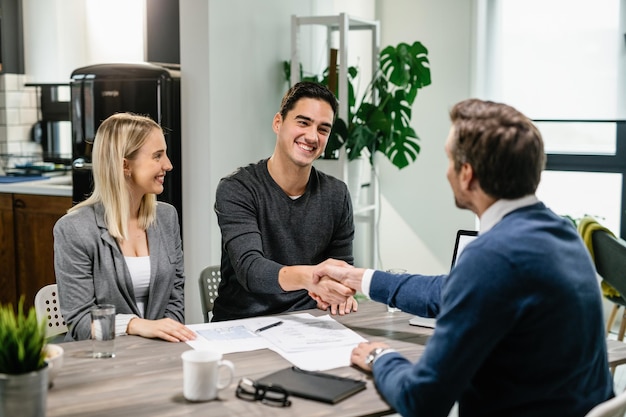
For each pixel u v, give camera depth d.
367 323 2.23
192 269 3.91
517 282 1.41
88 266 2.32
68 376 1.74
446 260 5.13
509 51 4.93
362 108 4.29
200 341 2.01
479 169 1.49
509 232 1.46
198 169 3.83
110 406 1.56
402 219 5.23
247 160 4.11
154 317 2.44
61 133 5.08
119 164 2.34
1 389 1.41
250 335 2.07
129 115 2.45
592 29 4.70
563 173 4.96
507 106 1.52
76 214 2.35
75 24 4.82
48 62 4.84
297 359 1.87
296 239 2.50
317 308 2.39
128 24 4.68
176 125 3.96
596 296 1.50
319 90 2.41
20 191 4.46
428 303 1.97
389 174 5.23
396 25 5.12
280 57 4.35
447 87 5.01
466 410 1.55
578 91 4.78
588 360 1.48
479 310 1.42
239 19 3.95
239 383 1.66
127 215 2.38
